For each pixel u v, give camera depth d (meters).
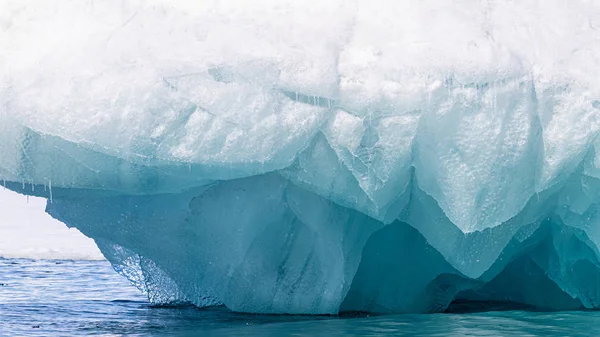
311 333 15.45
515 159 17.16
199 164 15.86
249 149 15.81
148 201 17.92
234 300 18.89
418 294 19.86
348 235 18.27
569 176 17.75
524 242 19.48
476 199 17.06
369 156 16.58
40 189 17.20
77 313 18.41
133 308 19.42
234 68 15.80
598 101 17.36
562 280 19.47
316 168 16.78
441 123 16.77
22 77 15.62
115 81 15.45
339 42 16.70
